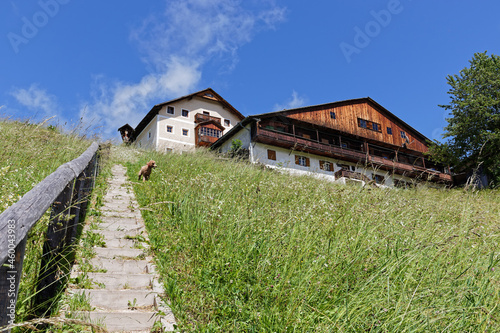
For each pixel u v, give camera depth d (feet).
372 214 17.60
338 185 30.58
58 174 10.34
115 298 11.73
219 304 12.13
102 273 12.87
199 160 37.58
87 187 17.87
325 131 103.96
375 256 13.79
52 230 10.86
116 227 17.48
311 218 16.97
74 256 13.37
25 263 10.45
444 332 10.25
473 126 95.76
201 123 118.42
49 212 11.53
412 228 16.14
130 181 28.40
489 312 10.41
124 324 10.60
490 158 88.53
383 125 118.83
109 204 20.93
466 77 103.96
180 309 11.55
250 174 30.32
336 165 96.58
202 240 15.80
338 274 12.75
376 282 11.88
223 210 17.66
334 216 17.99
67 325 9.42
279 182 25.88
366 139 109.70
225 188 22.17
